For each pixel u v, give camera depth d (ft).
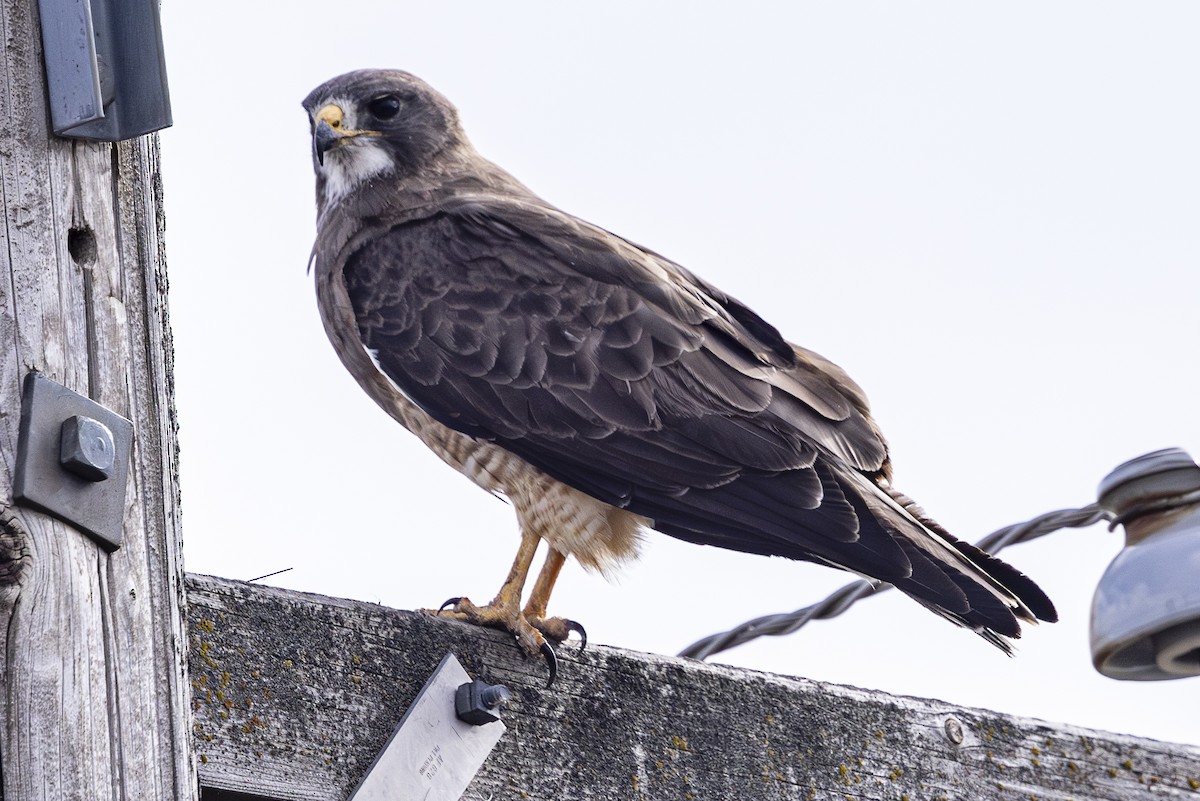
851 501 31.78
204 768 20.56
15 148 19.19
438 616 23.81
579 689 23.89
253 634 21.52
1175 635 26.53
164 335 19.99
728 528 32.40
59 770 17.25
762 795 24.39
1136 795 26.91
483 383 34.32
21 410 18.21
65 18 19.43
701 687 24.68
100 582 18.21
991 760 26.20
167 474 19.31
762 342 35.53
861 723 25.54
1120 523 27.78
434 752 22.02
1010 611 29.09
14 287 18.69
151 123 19.77
